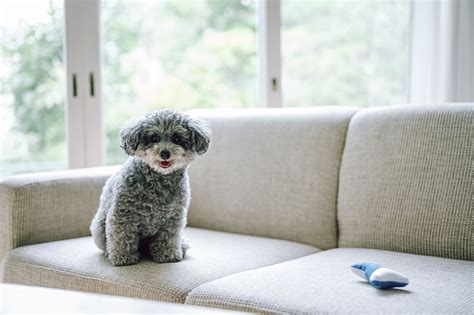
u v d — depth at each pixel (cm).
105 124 283
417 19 294
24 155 279
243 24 303
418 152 179
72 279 163
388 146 186
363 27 313
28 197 194
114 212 167
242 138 220
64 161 279
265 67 289
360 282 139
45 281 170
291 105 302
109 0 284
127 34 291
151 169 168
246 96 305
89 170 220
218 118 232
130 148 169
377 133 190
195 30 311
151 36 300
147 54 299
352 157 194
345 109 208
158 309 111
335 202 196
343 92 312
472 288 133
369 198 185
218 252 179
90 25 271
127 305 114
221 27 309
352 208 189
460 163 171
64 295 123
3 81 276
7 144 278
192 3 310
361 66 313
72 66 269
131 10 292
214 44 311
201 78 311
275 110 223
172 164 166
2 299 119
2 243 194
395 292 130
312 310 123
